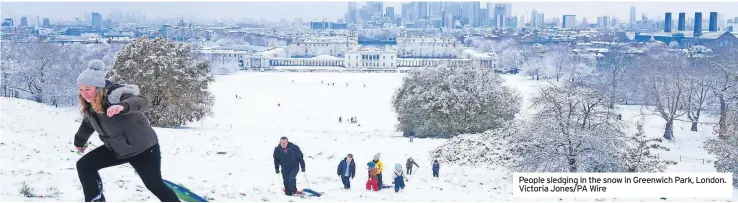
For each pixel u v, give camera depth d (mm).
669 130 73875
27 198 16250
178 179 23609
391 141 51719
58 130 44312
